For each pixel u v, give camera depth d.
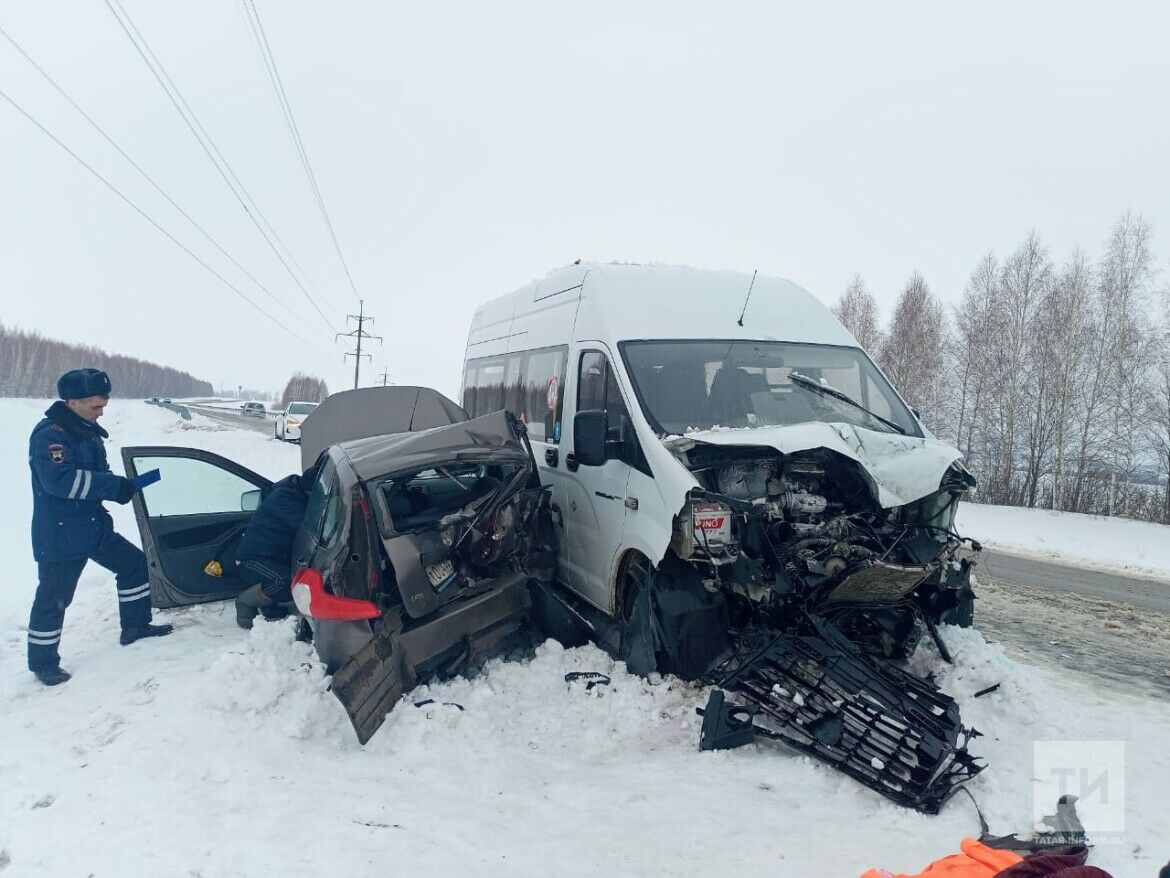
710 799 3.28
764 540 4.09
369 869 2.76
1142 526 17.72
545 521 5.72
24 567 8.50
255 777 3.48
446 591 4.46
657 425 4.62
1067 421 26.73
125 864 2.80
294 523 5.73
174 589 5.70
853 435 4.28
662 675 4.36
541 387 6.46
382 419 7.12
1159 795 3.35
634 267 5.84
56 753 3.79
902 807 3.18
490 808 3.25
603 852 2.88
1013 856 2.43
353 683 3.85
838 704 3.73
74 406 5.18
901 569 3.89
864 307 38.31
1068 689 4.95
